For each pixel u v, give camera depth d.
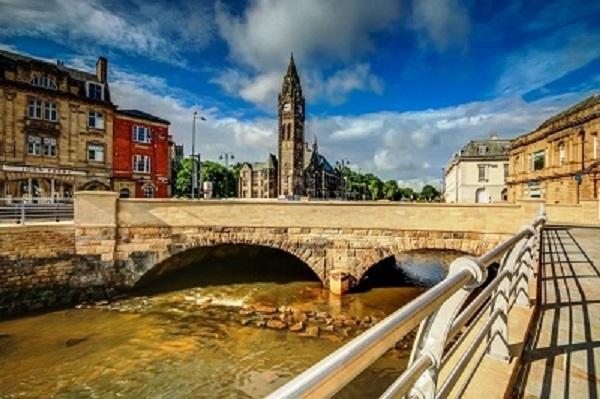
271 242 18.28
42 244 15.56
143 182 37.25
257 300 16.31
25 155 30.05
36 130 30.47
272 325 13.15
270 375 9.88
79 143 32.97
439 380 2.88
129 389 9.13
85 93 34.19
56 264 15.85
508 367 3.14
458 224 17.08
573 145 32.16
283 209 18.27
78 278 16.30
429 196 150.88
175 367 10.22
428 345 1.75
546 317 4.63
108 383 9.38
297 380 0.94
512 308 4.76
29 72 30.52
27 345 11.47
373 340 1.16
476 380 2.90
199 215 18.12
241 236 18.28
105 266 16.84
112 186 35.09
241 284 19.02
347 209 17.97
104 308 14.98
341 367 1.01
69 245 16.25
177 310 14.85
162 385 9.34
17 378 9.57
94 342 11.73
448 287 1.66
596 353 3.55
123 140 36.09
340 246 18.00
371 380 9.35
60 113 31.98
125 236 17.28
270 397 0.86
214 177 87.38
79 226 16.47
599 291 5.87
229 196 95.19
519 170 43.16
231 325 13.23
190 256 20.23
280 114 88.81
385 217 17.69
